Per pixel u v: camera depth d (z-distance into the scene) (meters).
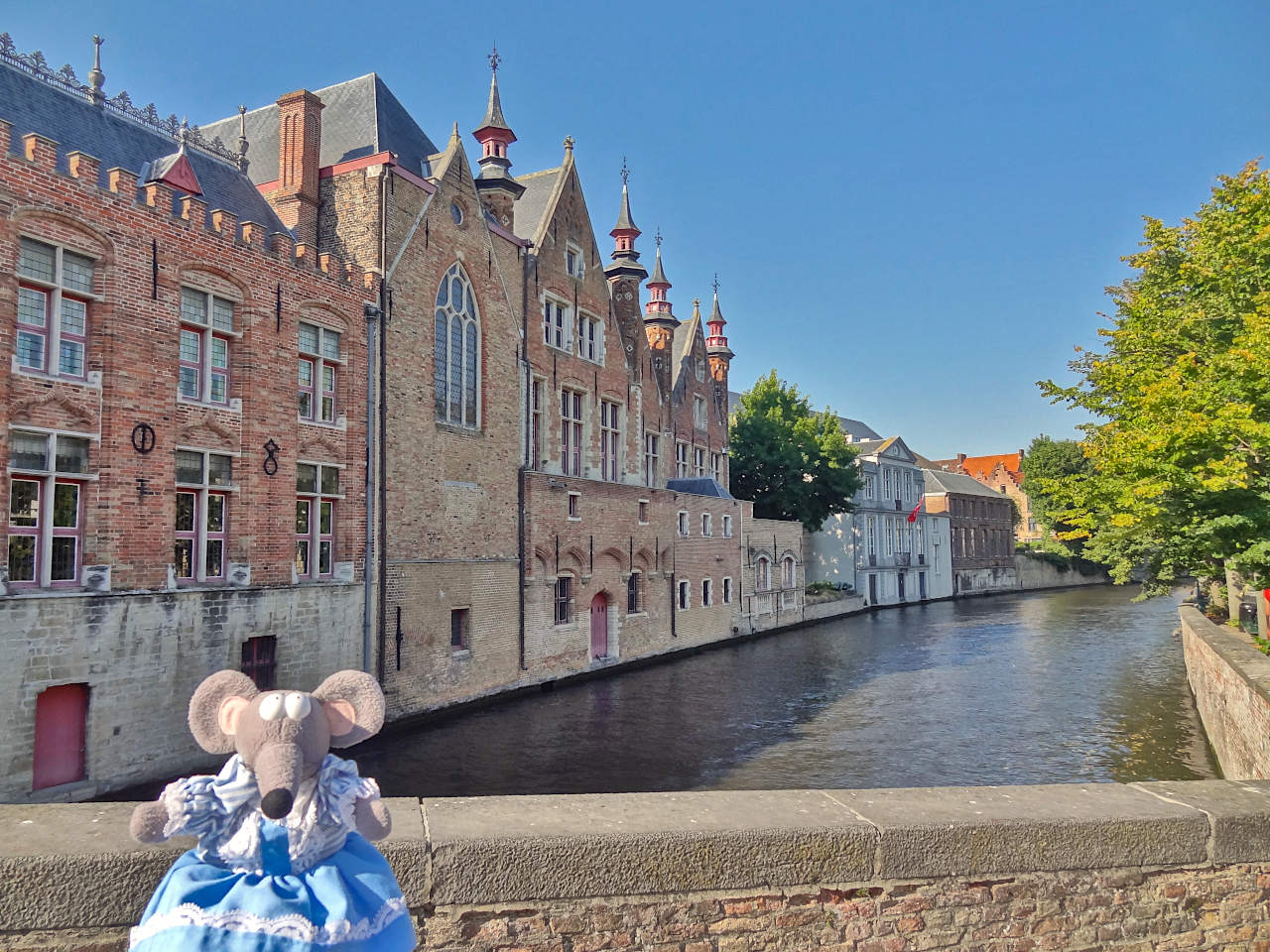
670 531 39.81
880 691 29.31
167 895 2.75
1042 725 23.77
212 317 18.73
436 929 4.00
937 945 4.61
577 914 4.15
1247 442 17.02
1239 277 20.84
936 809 4.87
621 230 41.22
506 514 28.70
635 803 4.72
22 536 15.23
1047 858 4.74
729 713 25.80
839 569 66.75
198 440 18.33
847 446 59.84
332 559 22.00
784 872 4.38
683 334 58.50
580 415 35.94
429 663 24.69
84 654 15.59
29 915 3.50
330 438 21.80
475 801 4.64
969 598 79.44
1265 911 5.07
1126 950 4.88
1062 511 23.39
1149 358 22.03
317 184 24.42
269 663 19.66
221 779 2.93
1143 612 58.78
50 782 15.15
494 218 30.81
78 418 15.98
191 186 19.39
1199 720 23.86
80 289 16.20
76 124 19.02
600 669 33.59
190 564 18.34
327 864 2.94
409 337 24.48
